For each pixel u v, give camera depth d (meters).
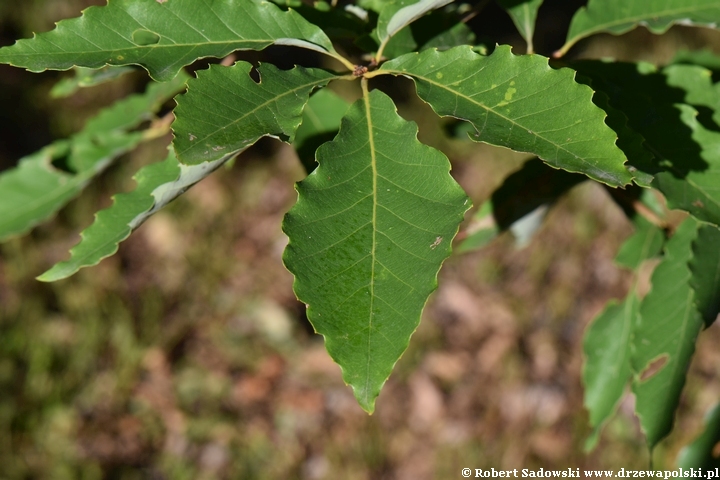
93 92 5.25
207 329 4.43
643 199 1.54
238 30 0.95
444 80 0.89
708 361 4.17
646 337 1.33
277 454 3.91
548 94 0.85
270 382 4.22
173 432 3.94
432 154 0.82
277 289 4.68
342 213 0.80
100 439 3.81
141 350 4.19
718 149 1.07
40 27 5.39
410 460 3.94
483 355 4.37
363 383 0.75
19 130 4.98
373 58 1.08
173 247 4.72
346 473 3.86
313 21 1.10
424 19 1.14
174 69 0.91
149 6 0.93
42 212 1.64
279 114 0.84
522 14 1.26
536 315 4.61
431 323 4.49
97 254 1.01
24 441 3.68
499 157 5.26
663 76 1.16
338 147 0.83
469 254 4.85
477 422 4.07
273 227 4.99
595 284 4.75
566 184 1.45
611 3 1.26
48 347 4.00
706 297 1.21
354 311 0.77
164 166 1.04
